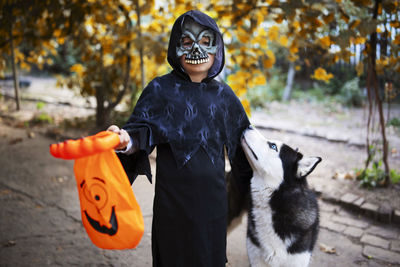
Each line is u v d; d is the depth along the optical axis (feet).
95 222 5.83
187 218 6.33
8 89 40.19
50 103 34.65
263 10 14.56
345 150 21.66
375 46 13.80
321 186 15.74
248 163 8.36
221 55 6.99
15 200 14.90
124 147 6.00
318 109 34.06
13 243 11.47
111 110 24.97
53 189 16.17
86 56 24.14
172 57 6.72
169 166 6.42
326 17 12.61
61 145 5.31
